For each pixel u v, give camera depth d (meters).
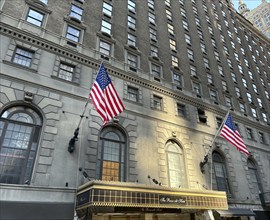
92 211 10.97
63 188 11.70
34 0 16.69
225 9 45.53
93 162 13.52
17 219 9.61
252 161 25.11
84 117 14.48
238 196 20.17
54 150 12.55
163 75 22.00
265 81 40.66
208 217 13.98
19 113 12.74
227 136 17.38
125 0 24.50
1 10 14.45
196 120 21.61
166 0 31.30
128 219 13.52
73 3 19.20
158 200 11.91
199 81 25.69
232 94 29.86
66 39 16.61
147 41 23.45
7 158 11.52
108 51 19.02
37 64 14.38
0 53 13.29
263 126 30.05
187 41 29.50
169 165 17.27
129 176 14.62
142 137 16.64
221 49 35.22
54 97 13.99
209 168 19.44
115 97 12.73
